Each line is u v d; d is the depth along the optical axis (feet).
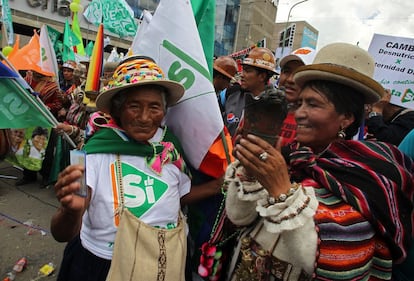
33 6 48.60
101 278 4.23
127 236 4.09
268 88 3.03
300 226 2.84
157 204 4.41
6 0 17.29
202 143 5.13
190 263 5.54
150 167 4.53
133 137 4.48
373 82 3.20
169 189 4.63
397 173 3.35
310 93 3.43
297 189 2.95
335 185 3.20
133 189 4.35
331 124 3.41
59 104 14.99
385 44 8.64
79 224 3.83
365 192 3.16
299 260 3.05
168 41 5.15
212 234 4.54
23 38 47.98
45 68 14.83
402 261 3.40
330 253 2.92
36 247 10.15
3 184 15.12
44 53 14.82
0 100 4.24
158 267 4.14
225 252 4.52
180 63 5.10
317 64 3.32
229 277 4.20
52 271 9.05
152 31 5.26
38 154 13.89
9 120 4.30
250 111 2.98
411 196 3.44
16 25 49.78
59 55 30.86
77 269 4.46
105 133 4.54
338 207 3.12
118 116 4.64
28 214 12.26
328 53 3.49
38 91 14.71
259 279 3.62
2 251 9.74
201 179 5.69
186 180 5.09
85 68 17.17
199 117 5.08
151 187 4.45
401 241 3.30
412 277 3.67
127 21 24.53
